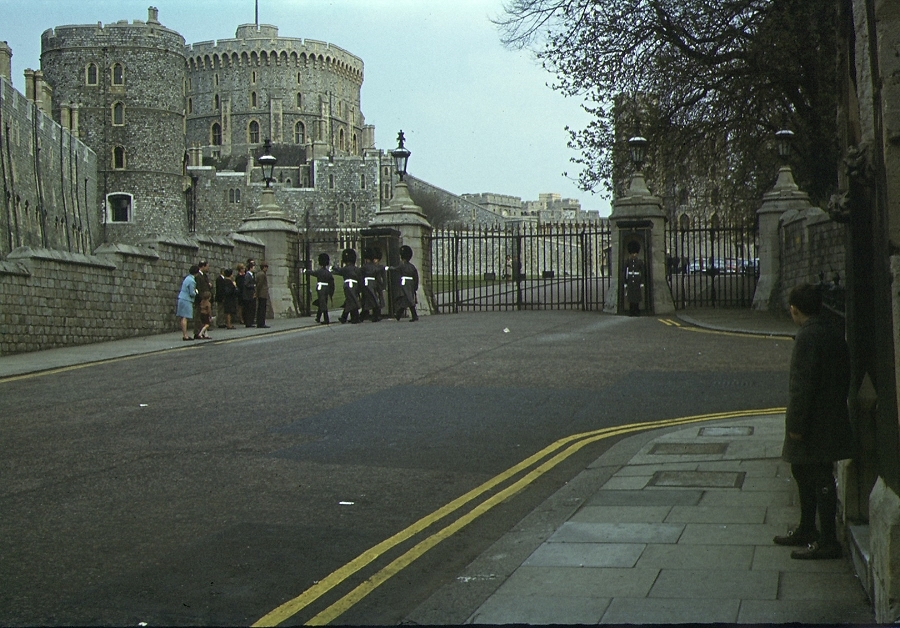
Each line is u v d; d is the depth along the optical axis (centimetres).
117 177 11269
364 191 14775
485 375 1503
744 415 1128
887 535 447
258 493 827
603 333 2130
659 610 523
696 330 2170
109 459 960
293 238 3172
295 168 15150
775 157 3262
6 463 944
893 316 448
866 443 595
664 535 663
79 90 11219
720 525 680
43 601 570
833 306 872
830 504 604
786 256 2641
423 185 14562
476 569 616
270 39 15938
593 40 3038
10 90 6397
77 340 2184
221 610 555
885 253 465
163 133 11450
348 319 2948
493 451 990
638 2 2934
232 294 2570
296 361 1730
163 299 2556
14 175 6444
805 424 602
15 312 1980
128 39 11256
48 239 7500
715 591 550
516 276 3491
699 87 3011
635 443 984
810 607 517
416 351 1839
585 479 845
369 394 1351
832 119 2748
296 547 676
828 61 2609
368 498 809
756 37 2722
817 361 600
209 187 14300
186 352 1959
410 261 3008
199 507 782
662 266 2797
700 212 3556
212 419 1177
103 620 539
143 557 654
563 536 670
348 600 570
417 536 702
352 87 17200
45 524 734
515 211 16638
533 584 576
